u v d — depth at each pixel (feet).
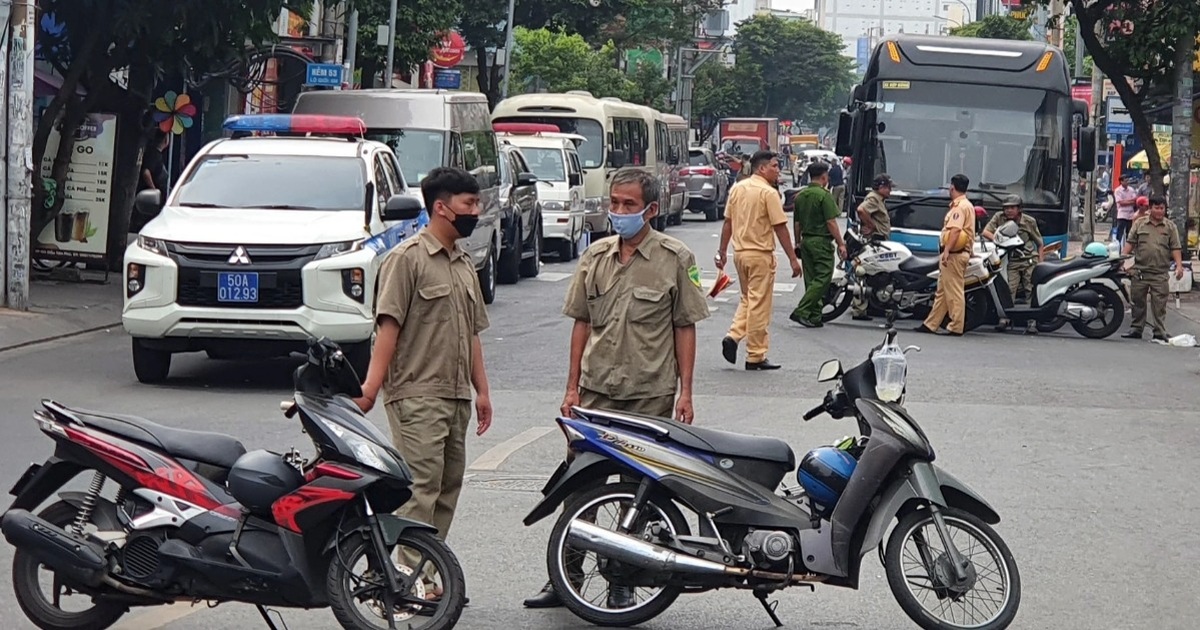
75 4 67.05
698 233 132.46
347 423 20.16
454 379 22.49
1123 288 64.18
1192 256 106.11
